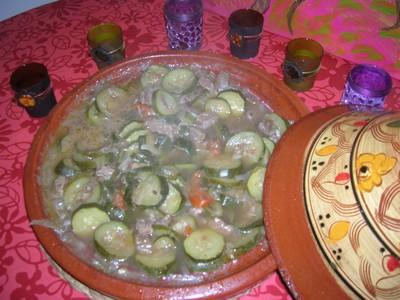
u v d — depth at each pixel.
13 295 0.36
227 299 0.34
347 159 0.27
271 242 0.29
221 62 0.45
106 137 0.41
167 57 0.45
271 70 0.51
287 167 0.31
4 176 0.43
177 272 0.33
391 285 0.25
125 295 0.30
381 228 0.25
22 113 0.48
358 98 0.44
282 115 0.42
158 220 0.35
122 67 0.45
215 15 0.57
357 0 0.48
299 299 0.28
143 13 0.58
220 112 0.42
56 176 0.39
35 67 0.46
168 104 0.42
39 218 0.34
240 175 0.38
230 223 0.36
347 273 0.26
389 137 0.27
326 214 0.27
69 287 0.36
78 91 0.43
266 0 0.53
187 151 0.40
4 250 0.38
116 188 0.38
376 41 0.49
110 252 0.33
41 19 0.57
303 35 0.53
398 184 0.25
